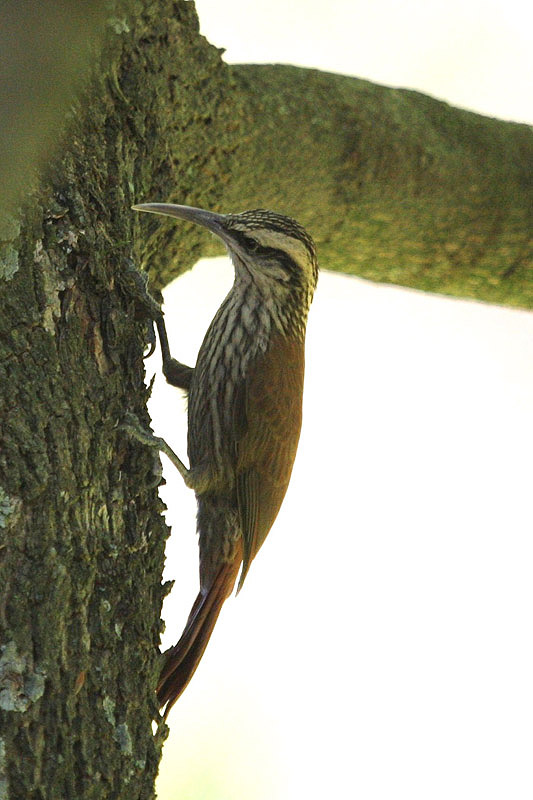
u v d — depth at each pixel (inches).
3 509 236.5
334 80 435.2
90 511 258.2
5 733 224.7
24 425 245.0
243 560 377.4
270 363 383.9
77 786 233.3
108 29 315.3
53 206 268.2
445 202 453.1
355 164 428.8
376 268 483.8
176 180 381.1
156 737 268.4
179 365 396.5
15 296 253.3
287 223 387.5
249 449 381.1
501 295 505.7
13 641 231.0
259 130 400.5
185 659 358.0
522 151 465.7
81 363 267.1
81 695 240.5
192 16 368.8
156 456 290.5
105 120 312.2
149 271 394.3
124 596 263.3
